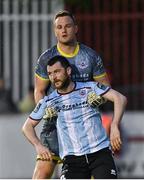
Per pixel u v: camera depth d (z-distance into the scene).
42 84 16.77
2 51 30.50
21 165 23.73
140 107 29.11
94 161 15.77
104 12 30.28
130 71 30.42
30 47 30.34
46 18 30.14
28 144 23.77
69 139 15.80
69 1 29.70
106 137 15.84
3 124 23.83
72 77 16.50
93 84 15.87
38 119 15.88
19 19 30.28
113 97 15.74
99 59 16.59
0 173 23.80
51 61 15.72
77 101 15.77
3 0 30.25
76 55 16.47
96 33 30.27
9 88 30.02
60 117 15.81
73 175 15.82
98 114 15.84
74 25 16.39
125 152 24.12
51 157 15.98
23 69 30.42
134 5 30.25
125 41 30.52
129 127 24.23
